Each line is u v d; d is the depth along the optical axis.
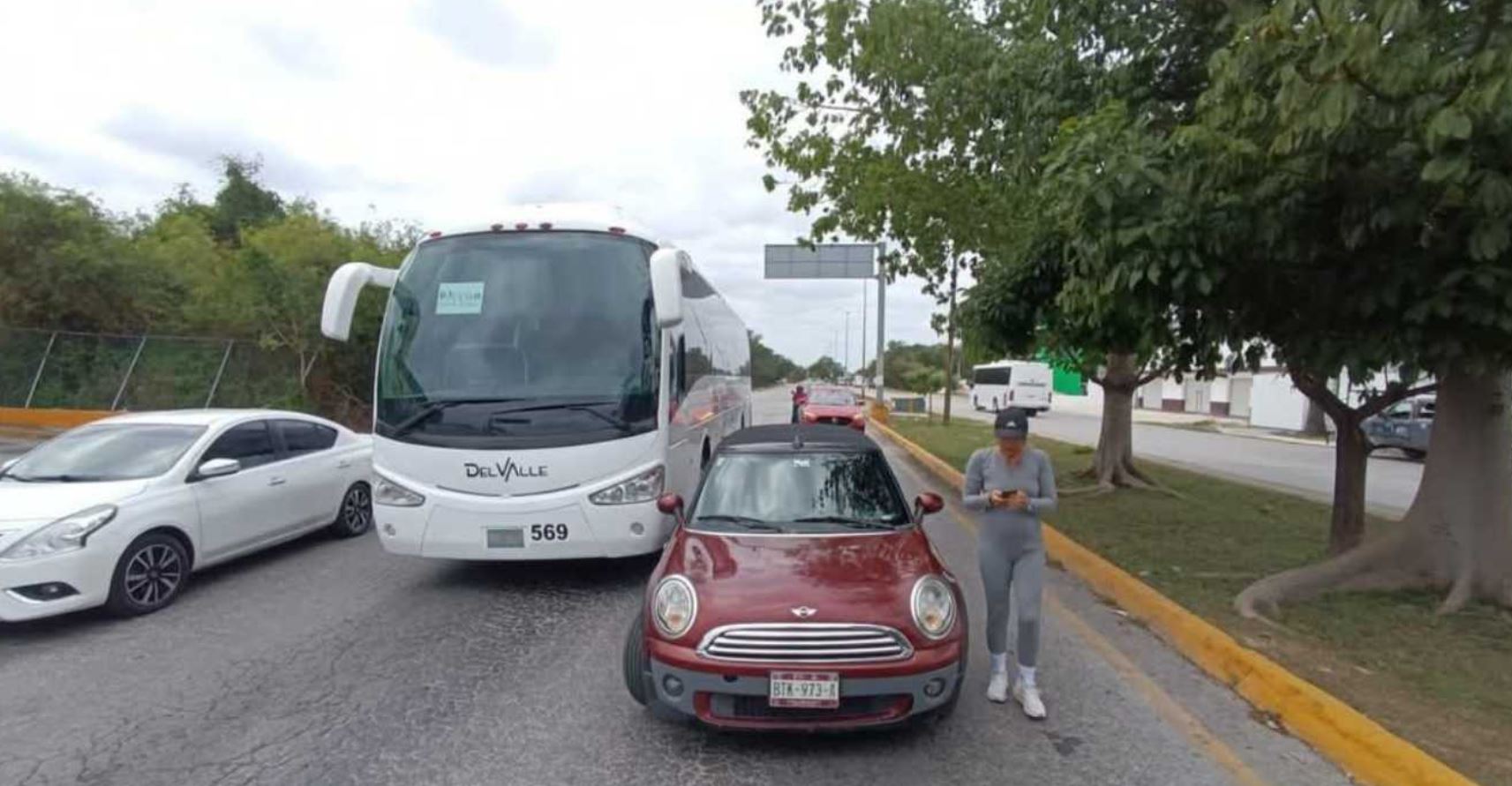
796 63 13.01
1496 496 6.45
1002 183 10.76
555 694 4.93
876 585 4.34
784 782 3.90
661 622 4.25
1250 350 6.80
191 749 4.23
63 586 6.01
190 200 34.59
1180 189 5.52
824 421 23.64
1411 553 6.72
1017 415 4.79
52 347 21.94
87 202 23.16
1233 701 4.90
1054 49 8.35
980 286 12.96
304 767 4.03
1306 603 6.46
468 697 4.90
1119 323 9.62
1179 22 6.96
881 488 5.61
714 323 11.64
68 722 4.57
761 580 4.39
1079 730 4.48
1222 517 10.61
